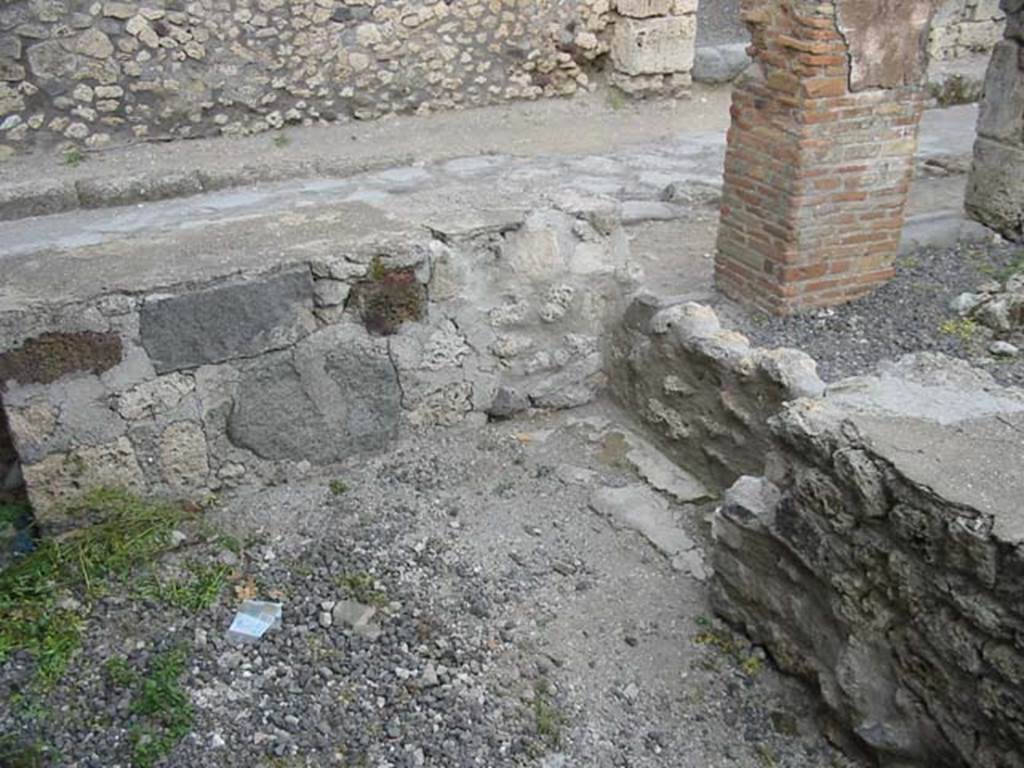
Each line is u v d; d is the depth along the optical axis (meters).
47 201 6.01
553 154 7.14
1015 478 2.41
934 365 3.02
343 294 3.67
